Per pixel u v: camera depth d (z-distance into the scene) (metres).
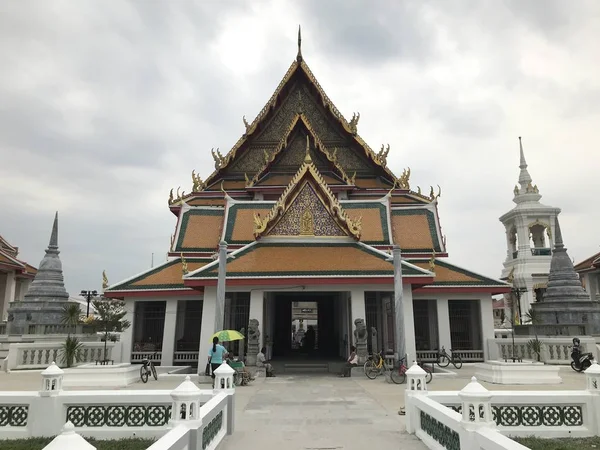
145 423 9.55
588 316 31.31
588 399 9.34
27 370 21.45
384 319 24.48
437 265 28.45
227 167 38.09
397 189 36.16
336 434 9.68
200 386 17.05
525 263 55.38
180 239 29.73
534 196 58.66
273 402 13.55
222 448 8.63
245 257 23.06
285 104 39.56
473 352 26.34
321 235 24.44
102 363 18.69
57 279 31.48
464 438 6.76
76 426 9.55
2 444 8.91
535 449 8.31
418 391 9.74
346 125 38.34
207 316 21.83
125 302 26.20
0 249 50.09
